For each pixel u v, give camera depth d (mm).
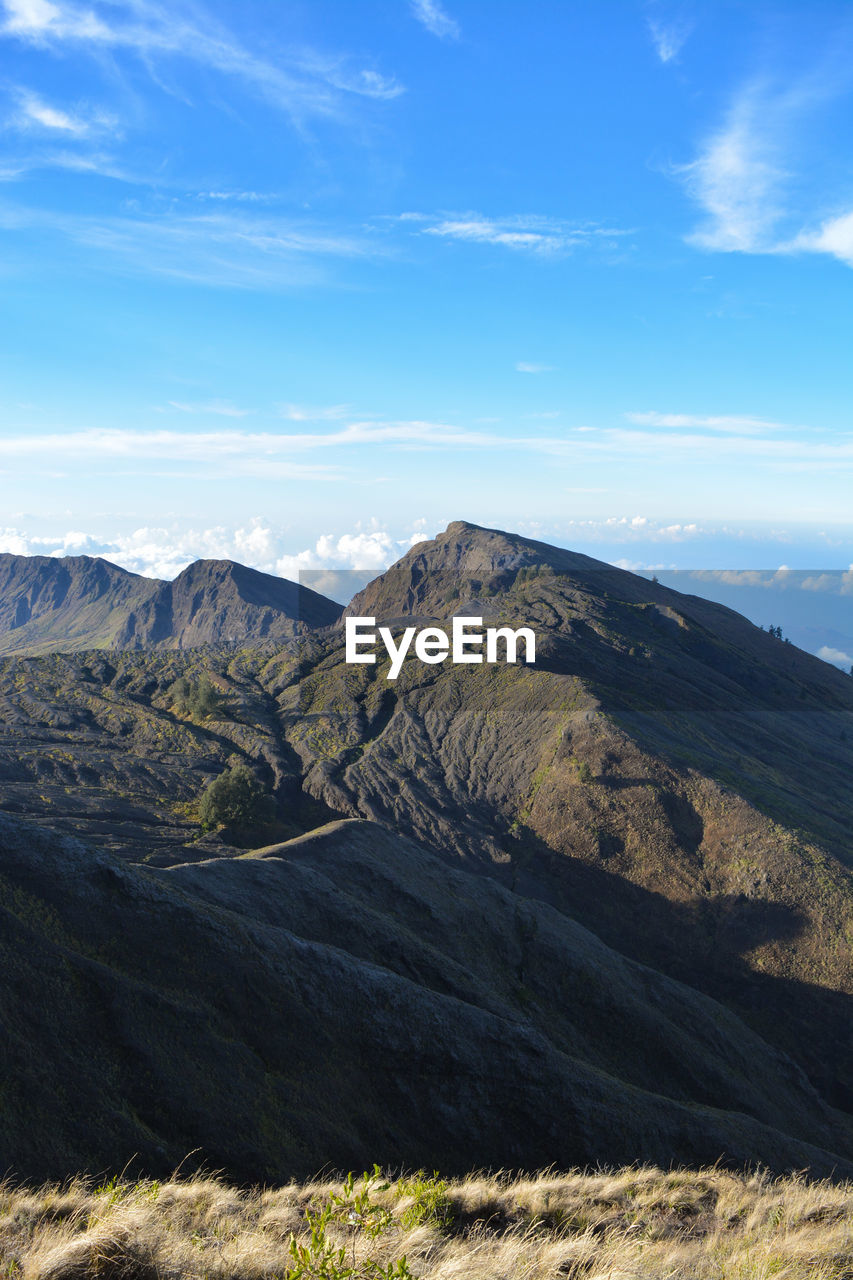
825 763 113875
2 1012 21438
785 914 70500
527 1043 31719
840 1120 49281
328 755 105688
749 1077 47500
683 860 78625
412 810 92438
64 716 116438
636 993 49906
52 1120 19594
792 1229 12008
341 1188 12359
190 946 27359
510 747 100688
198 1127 21781
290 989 28453
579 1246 8938
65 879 26781
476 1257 8398
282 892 39688
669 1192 14797
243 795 82500
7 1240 9086
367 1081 27547
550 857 83375
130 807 83938
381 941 40062
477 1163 26969
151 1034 23484
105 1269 7883
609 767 89250
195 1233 9422
